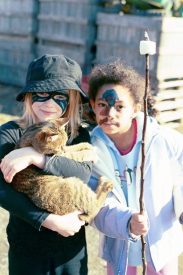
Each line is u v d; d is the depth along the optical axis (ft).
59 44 26.53
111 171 7.04
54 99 6.60
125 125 6.83
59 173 6.00
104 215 6.81
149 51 5.38
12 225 6.66
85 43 24.39
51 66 6.55
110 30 22.90
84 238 6.96
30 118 6.77
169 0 21.68
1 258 10.40
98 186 6.63
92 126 7.84
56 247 6.48
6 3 28.84
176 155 7.10
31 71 6.69
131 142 7.04
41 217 5.89
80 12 24.39
